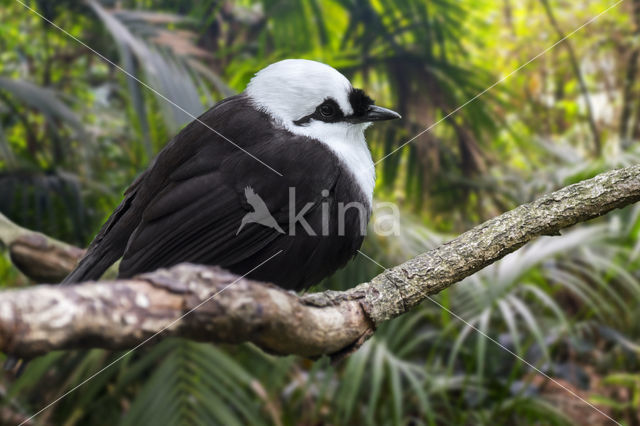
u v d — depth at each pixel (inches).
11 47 359.9
